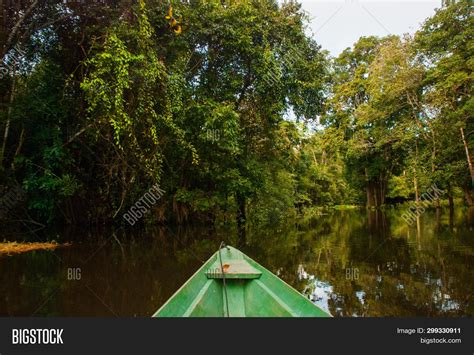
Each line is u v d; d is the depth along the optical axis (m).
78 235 12.37
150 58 9.77
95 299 5.36
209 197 15.02
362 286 6.09
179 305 3.71
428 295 5.52
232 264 4.77
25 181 10.76
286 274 6.98
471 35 17.67
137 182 13.62
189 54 12.43
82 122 11.49
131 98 9.98
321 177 34.81
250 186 14.34
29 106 10.46
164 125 10.98
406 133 20.77
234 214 16.66
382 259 8.27
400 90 19.47
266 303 3.96
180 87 11.38
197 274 4.41
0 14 9.55
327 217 23.00
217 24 12.33
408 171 23.50
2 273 6.99
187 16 11.84
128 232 13.53
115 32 9.48
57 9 10.27
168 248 9.91
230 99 13.63
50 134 11.08
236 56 13.53
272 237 12.35
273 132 15.44
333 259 8.38
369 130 24.88
